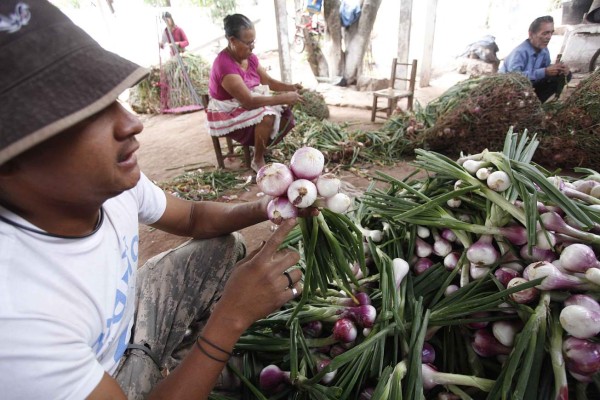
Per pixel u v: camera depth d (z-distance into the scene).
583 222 0.95
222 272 1.16
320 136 3.55
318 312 1.10
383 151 3.26
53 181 0.53
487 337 0.95
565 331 0.85
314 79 6.50
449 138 2.93
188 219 1.14
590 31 4.98
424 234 1.22
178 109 5.84
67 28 0.51
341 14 5.87
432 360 0.99
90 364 0.62
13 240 0.55
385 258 1.15
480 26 8.80
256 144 3.05
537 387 0.81
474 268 1.08
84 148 0.52
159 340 1.04
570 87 4.37
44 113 0.45
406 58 5.10
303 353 1.02
